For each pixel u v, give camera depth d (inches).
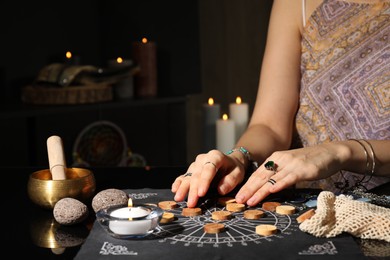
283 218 35.9
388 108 50.4
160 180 44.6
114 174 46.4
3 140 87.5
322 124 52.7
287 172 40.2
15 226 36.3
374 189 41.8
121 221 32.8
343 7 52.7
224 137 90.4
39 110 89.3
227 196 40.3
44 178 41.3
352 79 51.7
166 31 114.8
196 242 32.6
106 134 96.9
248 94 133.2
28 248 33.0
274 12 55.6
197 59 114.1
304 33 54.0
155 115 107.0
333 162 41.8
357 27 52.0
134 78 108.7
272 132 51.4
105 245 32.4
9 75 102.0
